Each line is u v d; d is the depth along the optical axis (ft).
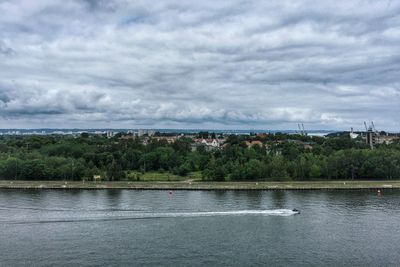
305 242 468.75
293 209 626.23
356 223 550.77
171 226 535.60
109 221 558.97
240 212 614.75
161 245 456.86
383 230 517.55
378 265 402.93
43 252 433.48
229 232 507.30
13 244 459.73
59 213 604.49
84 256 422.41
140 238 481.46
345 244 463.01
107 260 411.13
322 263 406.00
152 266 395.34
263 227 530.68
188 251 437.17
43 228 522.47
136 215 593.01
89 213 605.31
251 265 398.83
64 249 442.91
